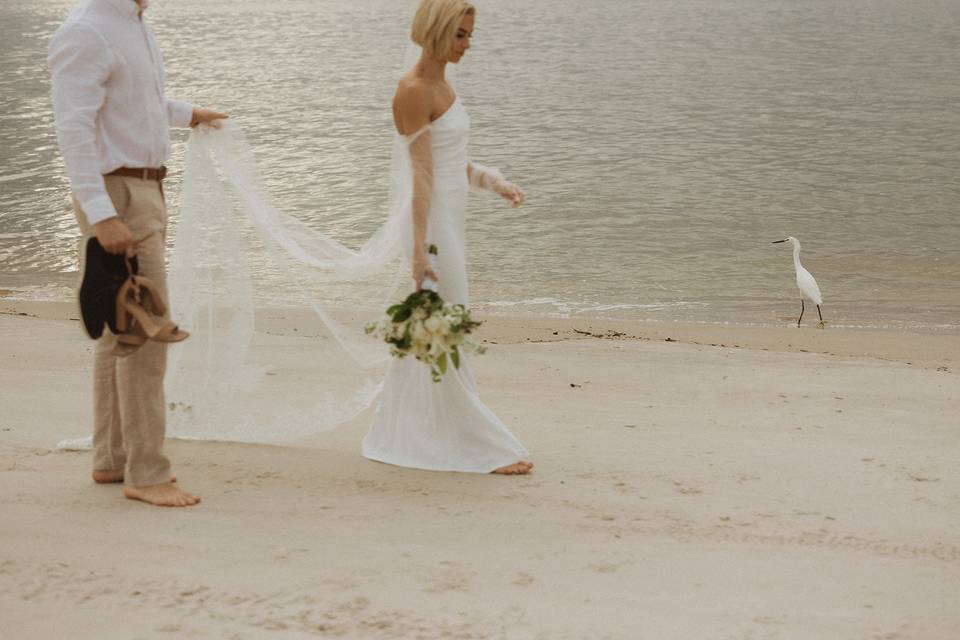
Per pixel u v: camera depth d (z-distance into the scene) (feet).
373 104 100.78
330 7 244.83
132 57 14.16
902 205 60.64
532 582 12.64
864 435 20.63
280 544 13.51
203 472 16.56
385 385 17.84
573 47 150.61
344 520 14.58
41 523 13.87
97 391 15.46
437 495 15.90
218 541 13.50
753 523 15.14
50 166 70.28
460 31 16.34
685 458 18.56
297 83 116.78
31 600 11.42
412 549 13.57
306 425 18.60
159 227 14.71
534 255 49.37
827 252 50.62
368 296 20.08
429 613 11.57
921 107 96.27
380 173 68.49
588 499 15.99
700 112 94.99
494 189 17.88
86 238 14.32
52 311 37.32
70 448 17.72
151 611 11.27
